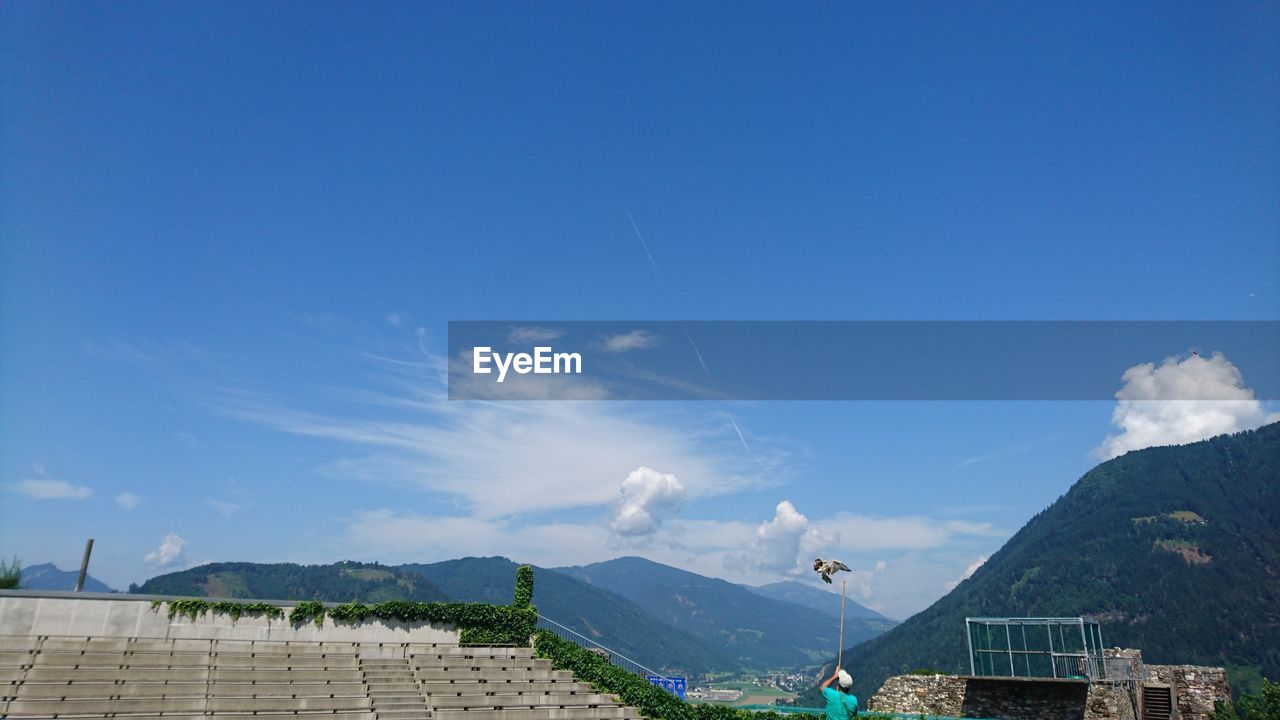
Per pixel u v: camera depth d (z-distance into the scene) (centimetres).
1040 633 3397
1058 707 3259
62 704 2422
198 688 2719
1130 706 3147
